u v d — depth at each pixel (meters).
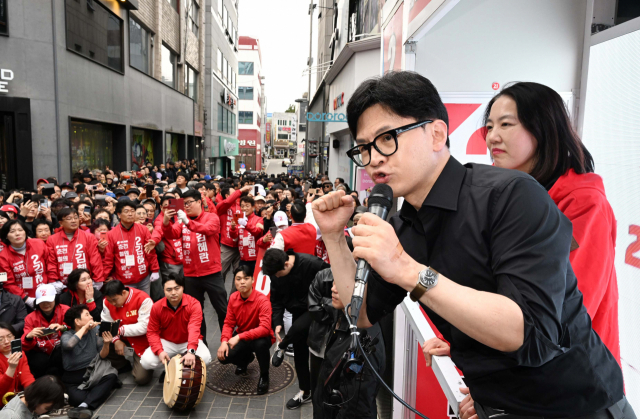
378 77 0.97
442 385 1.52
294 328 3.71
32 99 10.18
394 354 2.90
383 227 0.78
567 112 1.34
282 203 8.14
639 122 1.66
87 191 8.65
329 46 24.98
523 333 0.70
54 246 5.07
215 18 30.16
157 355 4.27
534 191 0.83
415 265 0.76
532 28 2.44
